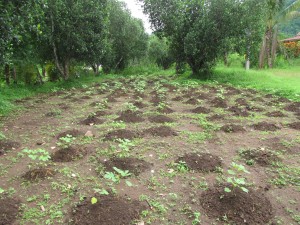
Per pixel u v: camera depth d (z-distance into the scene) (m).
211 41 15.41
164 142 5.44
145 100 10.35
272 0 20.52
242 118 7.32
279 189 3.78
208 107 8.80
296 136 5.88
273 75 16.30
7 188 3.77
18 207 3.32
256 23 15.43
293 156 4.86
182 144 5.36
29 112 8.54
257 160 4.60
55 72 17.22
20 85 13.79
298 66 24.75
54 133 6.18
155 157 4.77
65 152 4.82
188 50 15.68
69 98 11.15
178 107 8.88
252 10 14.95
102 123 6.93
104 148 5.16
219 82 15.47
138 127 6.47
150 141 5.50
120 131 5.83
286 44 28.94
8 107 8.91
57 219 3.13
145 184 3.89
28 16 7.97
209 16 15.16
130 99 10.68
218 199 3.41
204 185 3.82
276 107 8.80
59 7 13.16
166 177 4.08
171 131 6.03
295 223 3.08
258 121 7.04
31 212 3.24
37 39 12.75
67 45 14.38
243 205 3.23
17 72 14.65
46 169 4.18
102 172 4.15
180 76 19.02
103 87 13.32
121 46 25.39
